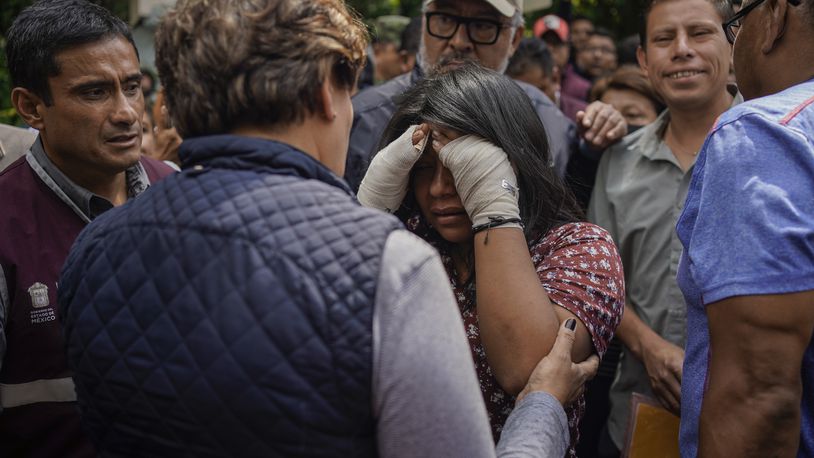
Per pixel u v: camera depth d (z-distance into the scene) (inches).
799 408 48.6
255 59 40.8
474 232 59.7
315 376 37.0
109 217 44.8
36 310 65.4
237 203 40.1
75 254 44.3
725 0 95.0
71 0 69.0
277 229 39.1
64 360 66.0
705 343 55.5
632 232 98.1
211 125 42.6
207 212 40.2
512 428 50.7
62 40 65.8
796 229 47.1
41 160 69.4
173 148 116.0
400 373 37.3
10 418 65.1
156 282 39.9
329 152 45.0
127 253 41.4
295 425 37.2
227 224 39.4
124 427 41.0
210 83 41.5
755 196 48.4
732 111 52.9
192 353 38.2
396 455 37.7
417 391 37.6
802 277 46.9
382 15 293.1
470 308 64.4
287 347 37.1
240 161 41.8
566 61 216.1
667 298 94.4
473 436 39.5
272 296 37.6
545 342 56.0
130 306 40.2
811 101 51.0
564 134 112.8
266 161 41.6
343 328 37.0
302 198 40.3
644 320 96.5
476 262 59.2
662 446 81.4
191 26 41.9
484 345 58.1
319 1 43.1
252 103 41.3
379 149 67.1
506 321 56.4
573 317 58.7
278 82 41.0
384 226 39.9
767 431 48.2
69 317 42.8
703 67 94.6
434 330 38.7
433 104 61.9
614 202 100.9
